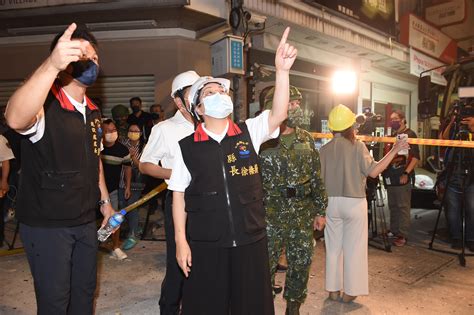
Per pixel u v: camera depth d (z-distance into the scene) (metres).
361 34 10.49
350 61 11.92
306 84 10.74
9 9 6.89
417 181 7.71
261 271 2.14
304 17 8.62
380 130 6.39
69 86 2.18
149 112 8.03
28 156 2.08
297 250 2.87
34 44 8.16
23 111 1.78
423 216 7.40
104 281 4.14
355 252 3.48
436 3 16.56
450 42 14.91
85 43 1.96
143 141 7.19
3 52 8.25
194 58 8.12
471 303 3.60
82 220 2.20
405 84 15.52
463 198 4.73
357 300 3.65
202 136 2.13
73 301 2.31
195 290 2.11
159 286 4.02
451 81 6.48
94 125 2.33
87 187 2.22
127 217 5.32
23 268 4.55
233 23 6.03
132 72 8.02
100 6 6.70
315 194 2.98
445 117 6.38
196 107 2.18
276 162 2.84
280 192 2.85
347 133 3.55
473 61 6.20
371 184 5.45
